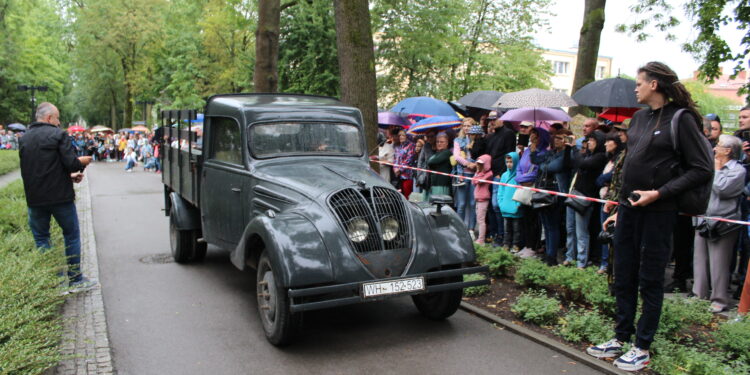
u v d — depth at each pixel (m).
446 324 5.12
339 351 4.50
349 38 8.19
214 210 6.21
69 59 52.00
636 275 4.18
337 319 5.29
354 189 4.73
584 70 11.82
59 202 5.83
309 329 5.01
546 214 6.98
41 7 53.66
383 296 4.29
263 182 5.27
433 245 4.74
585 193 6.72
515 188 7.52
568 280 5.50
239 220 5.67
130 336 4.82
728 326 4.37
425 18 24.20
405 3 23.98
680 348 4.15
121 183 19.66
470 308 5.45
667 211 3.89
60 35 47.25
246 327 5.05
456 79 26.52
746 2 11.56
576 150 6.94
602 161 6.57
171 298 5.91
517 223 7.70
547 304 5.02
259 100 6.16
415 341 4.70
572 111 12.26
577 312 5.09
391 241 4.59
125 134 40.72
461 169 8.60
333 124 6.03
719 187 5.27
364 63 8.24
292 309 4.08
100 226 10.55
